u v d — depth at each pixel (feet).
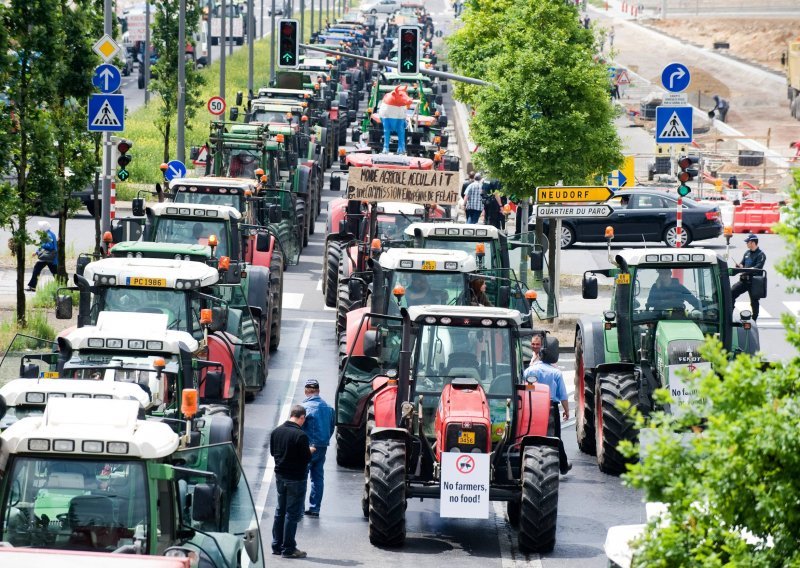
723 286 203.00
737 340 209.05
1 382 176.65
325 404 177.78
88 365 161.68
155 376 160.15
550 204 279.49
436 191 269.23
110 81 287.28
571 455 214.90
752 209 442.09
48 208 278.26
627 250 205.67
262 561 127.13
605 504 188.75
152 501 116.57
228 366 193.26
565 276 363.56
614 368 202.08
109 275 189.06
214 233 241.96
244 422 219.00
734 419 94.48
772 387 95.09
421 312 172.65
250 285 246.68
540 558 166.81
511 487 169.58
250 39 652.89
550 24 315.37
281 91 511.40
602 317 219.41
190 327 189.57
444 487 163.84
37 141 273.33
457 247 242.37
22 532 115.85
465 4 479.00
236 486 135.13
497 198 398.62
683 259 202.69
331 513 181.68
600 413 203.00
